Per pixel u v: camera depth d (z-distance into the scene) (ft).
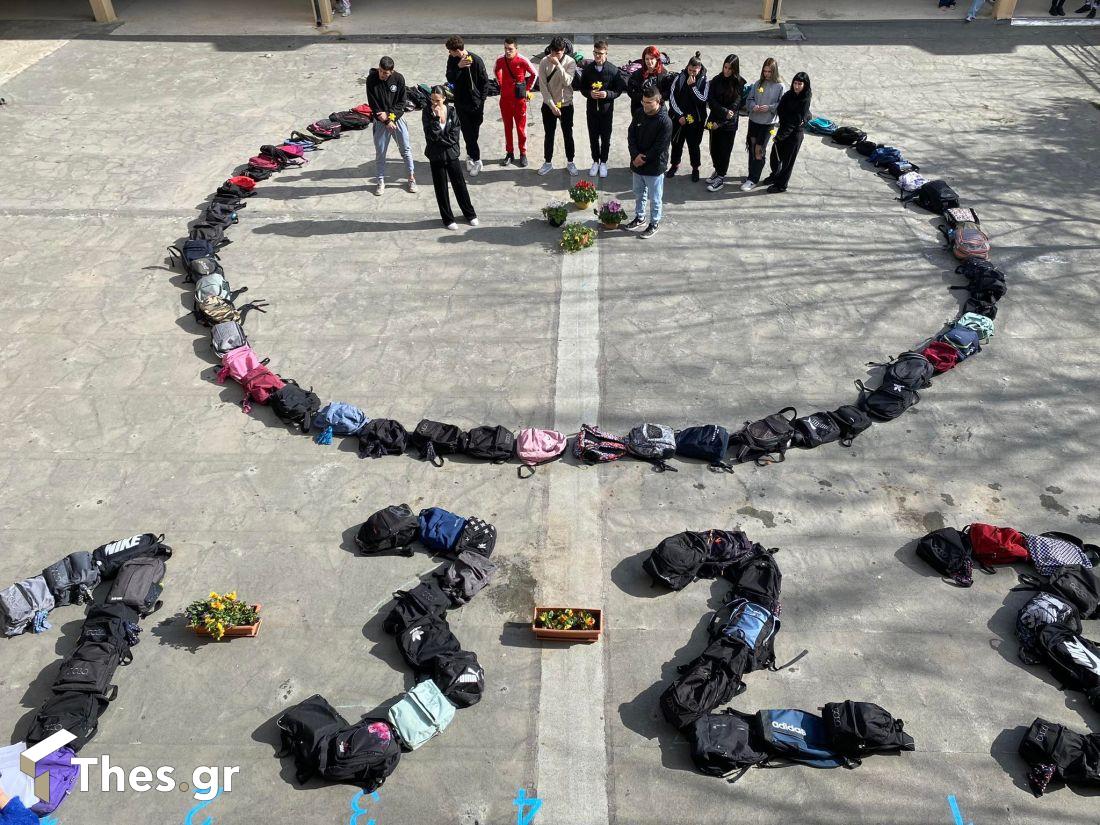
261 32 52.54
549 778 16.76
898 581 20.45
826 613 19.74
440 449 23.63
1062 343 27.71
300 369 26.94
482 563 20.25
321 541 21.49
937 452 23.84
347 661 18.86
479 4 56.49
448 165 31.32
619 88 33.91
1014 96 43.68
